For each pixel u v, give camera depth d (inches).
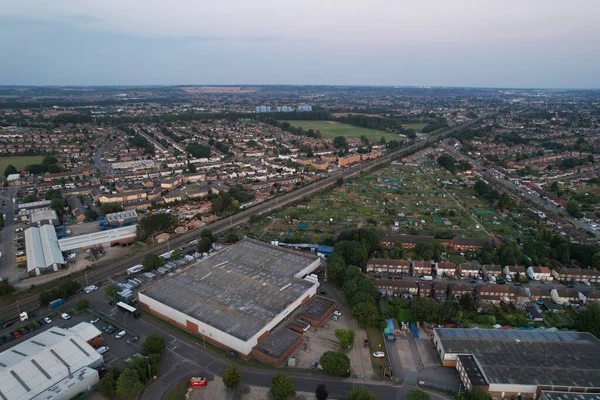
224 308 6284.5
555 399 4598.9
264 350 5565.9
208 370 5349.4
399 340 6028.5
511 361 5270.7
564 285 7775.6
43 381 4758.9
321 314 6505.9
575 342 5684.1
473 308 6791.3
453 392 4968.0
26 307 6904.5
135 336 6018.7
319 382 5113.2
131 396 4847.4
